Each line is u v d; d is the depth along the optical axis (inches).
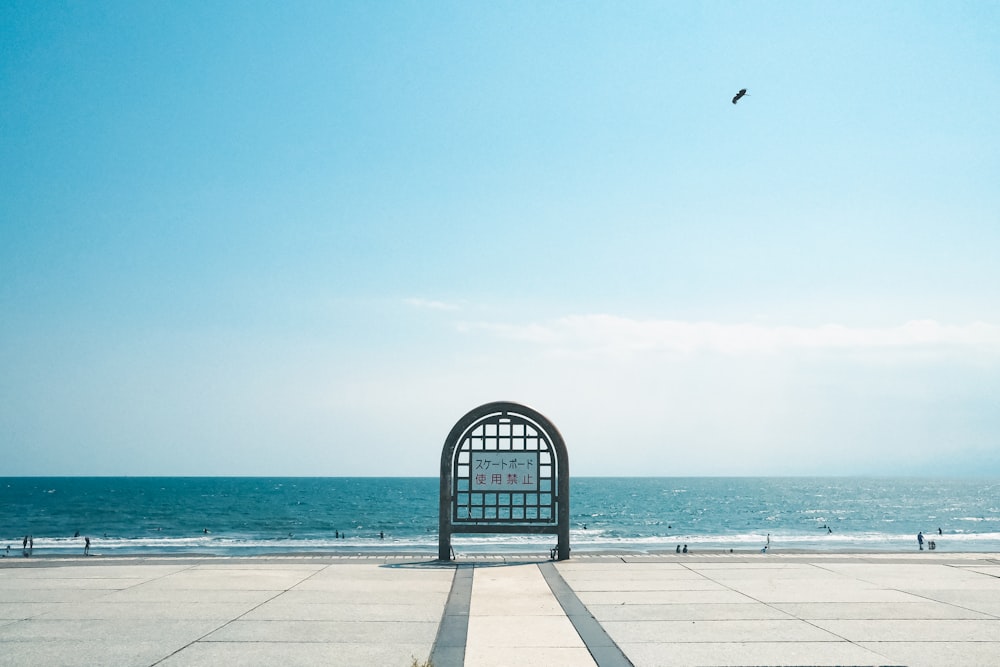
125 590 426.3
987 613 350.9
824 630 315.0
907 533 2544.3
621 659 269.9
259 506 4170.8
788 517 3531.0
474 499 1529.3
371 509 3937.0
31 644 293.9
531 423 578.6
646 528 2812.5
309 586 441.4
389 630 319.9
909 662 263.1
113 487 7327.8
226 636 308.7
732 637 303.4
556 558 573.3
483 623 333.7
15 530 2642.7
